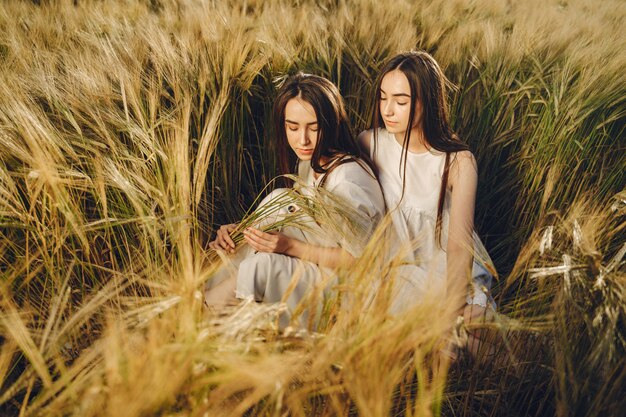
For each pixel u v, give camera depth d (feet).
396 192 5.99
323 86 5.57
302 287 5.08
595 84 7.97
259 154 8.08
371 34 9.61
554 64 9.48
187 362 2.78
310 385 3.45
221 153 7.17
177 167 5.22
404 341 3.16
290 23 9.61
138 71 7.00
